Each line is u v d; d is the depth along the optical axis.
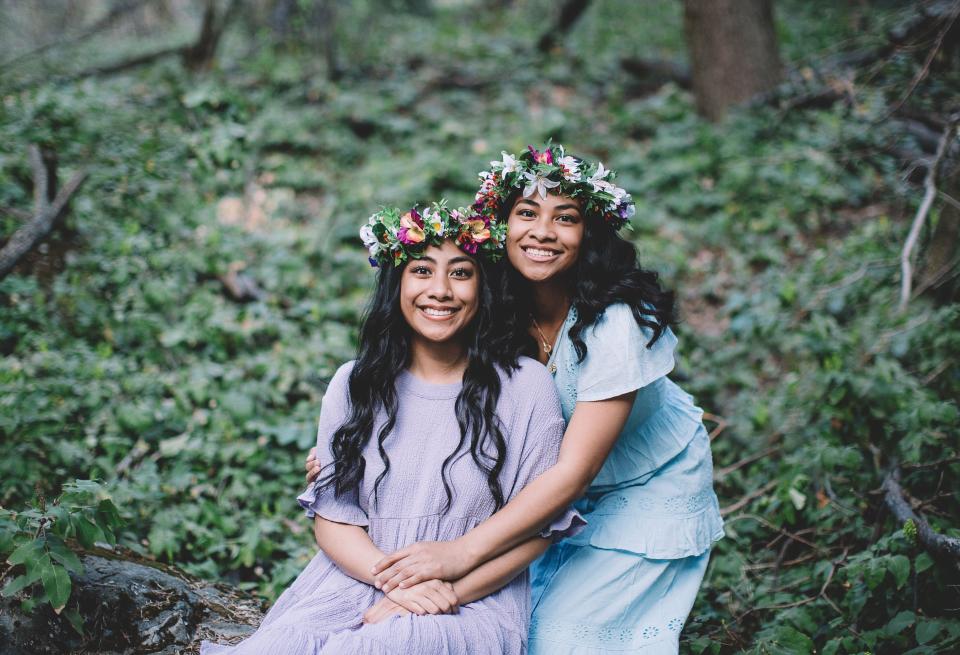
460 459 2.43
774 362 5.09
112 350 4.54
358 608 2.37
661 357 2.52
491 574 2.35
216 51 10.32
